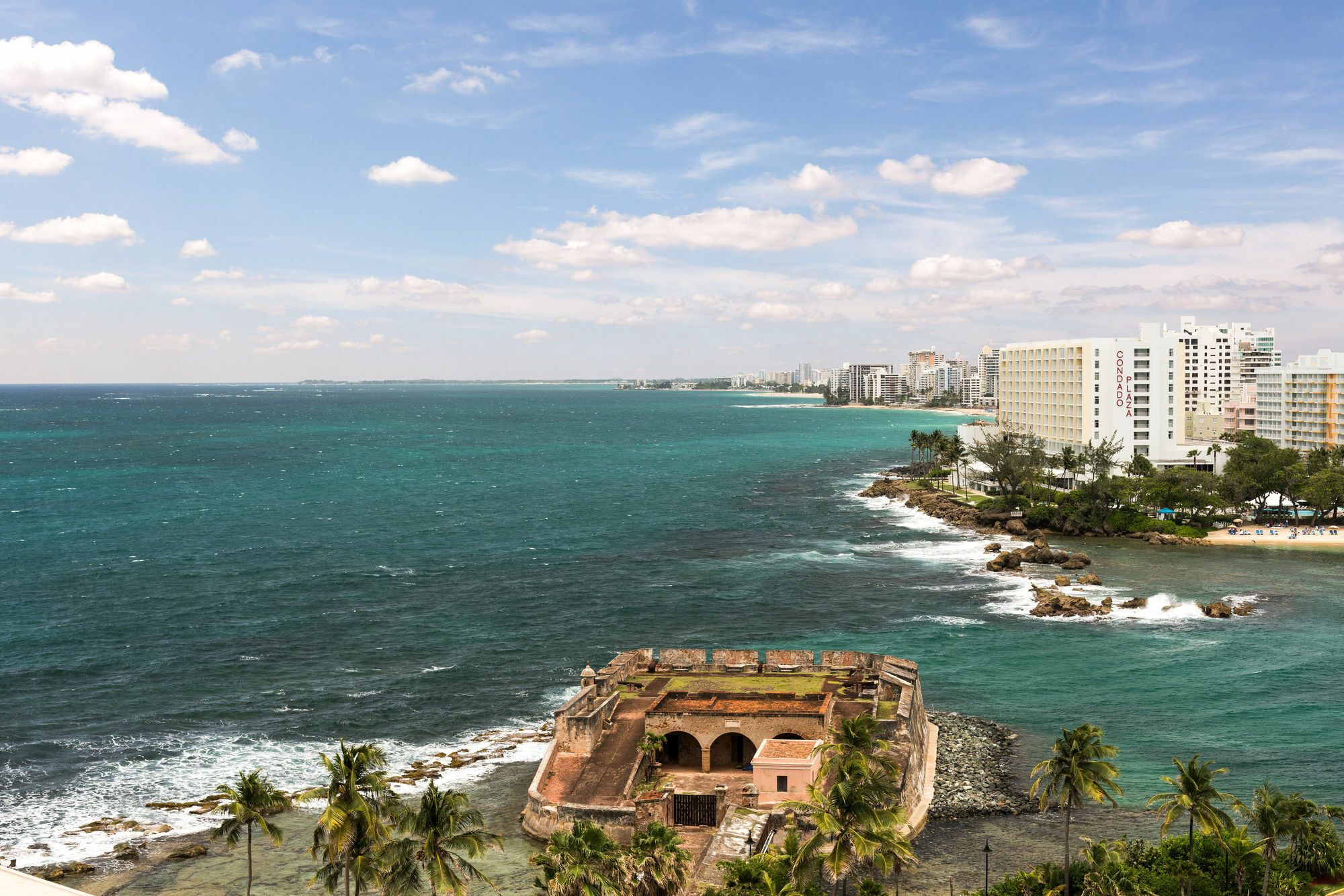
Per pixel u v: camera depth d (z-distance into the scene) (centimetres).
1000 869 6388
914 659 10994
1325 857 5950
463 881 5541
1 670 10719
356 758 5138
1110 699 9619
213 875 6450
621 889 4800
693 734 7288
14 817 7281
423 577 15562
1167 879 5700
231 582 15088
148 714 9419
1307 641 11462
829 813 5441
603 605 13688
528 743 8681
